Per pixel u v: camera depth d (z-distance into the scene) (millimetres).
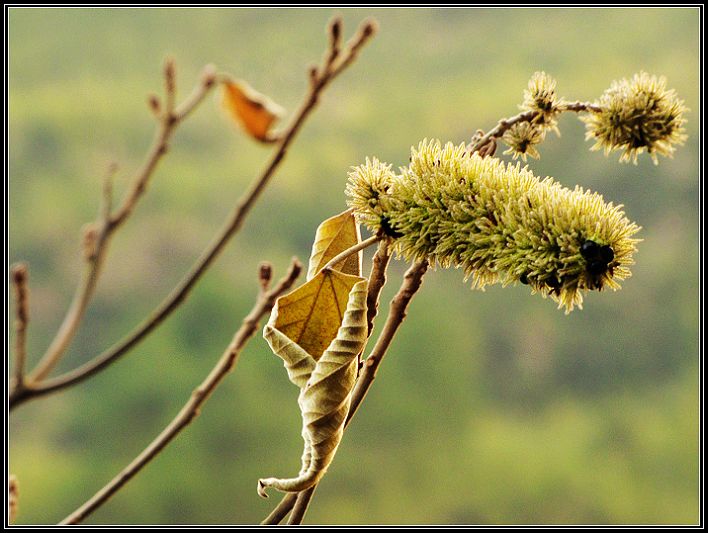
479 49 24578
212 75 2152
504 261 1275
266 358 20094
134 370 20219
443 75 24281
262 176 2074
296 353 1336
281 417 19531
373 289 1443
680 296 19828
